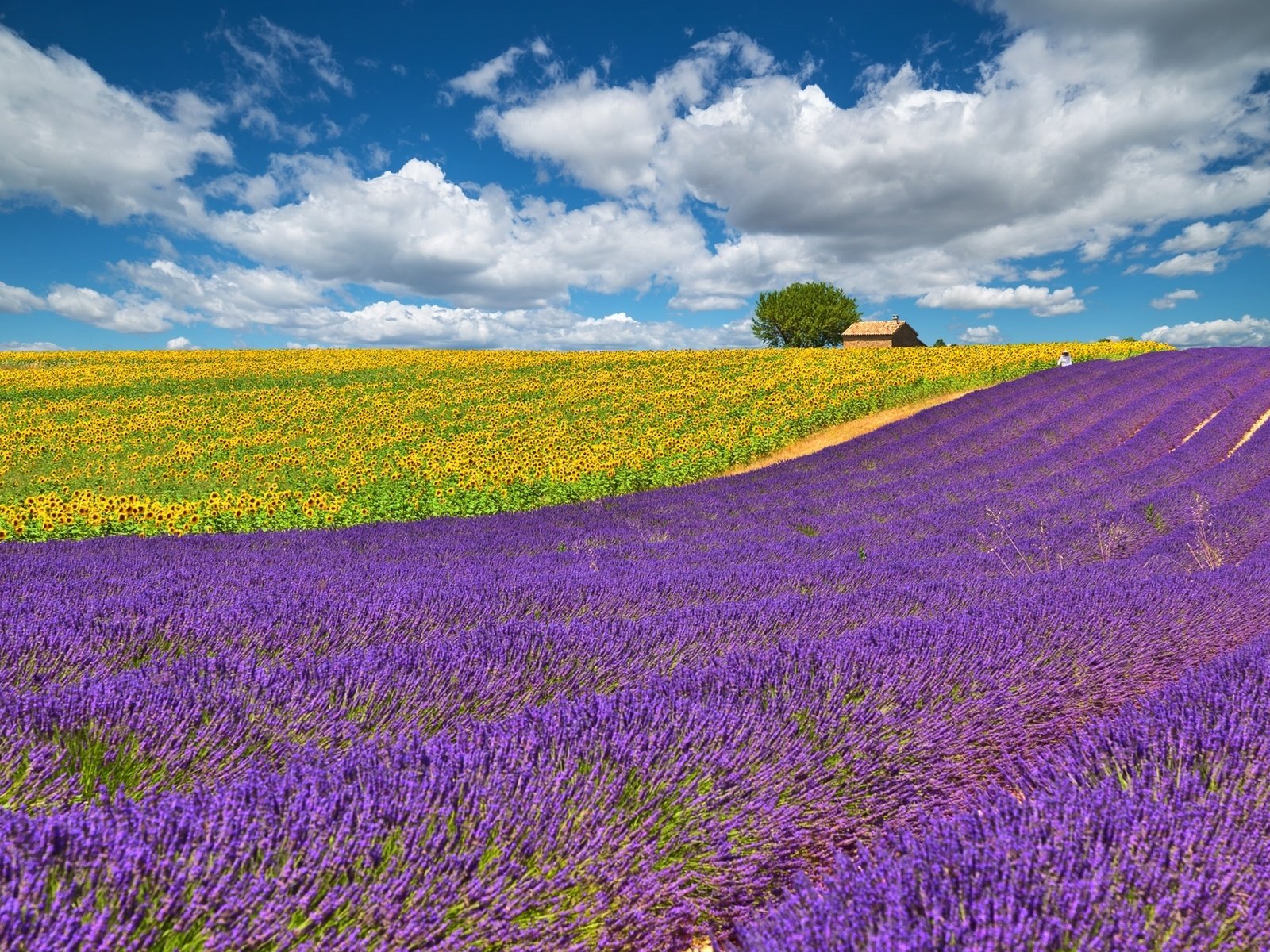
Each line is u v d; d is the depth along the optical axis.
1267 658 3.70
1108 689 3.97
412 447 19.67
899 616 4.66
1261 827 2.17
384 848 1.82
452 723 2.98
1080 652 3.98
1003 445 18.22
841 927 1.67
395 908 1.65
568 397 27.06
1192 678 3.57
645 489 15.34
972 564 7.00
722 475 16.69
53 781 2.22
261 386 32.84
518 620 4.22
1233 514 9.85
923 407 23.83
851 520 11.05
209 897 1.57
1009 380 27.64
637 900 1.98
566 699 3.23
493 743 2.37
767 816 2.32
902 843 2.18
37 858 1.56
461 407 25.91
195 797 1.98
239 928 1.52
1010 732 3.32
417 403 26.91
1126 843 2.00
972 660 3.62
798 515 11.30
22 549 8.12
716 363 35.50
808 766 2.53
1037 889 1.74
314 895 1.66
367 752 2.30
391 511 12.71
